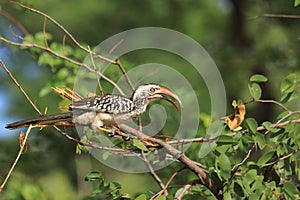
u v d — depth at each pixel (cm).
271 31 2180
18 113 1580
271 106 1959
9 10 1446
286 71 1867
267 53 1839
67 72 1266
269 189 796
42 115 869
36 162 1297
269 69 1933
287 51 1853
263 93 1945
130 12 2266
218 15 2398
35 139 1272
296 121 814
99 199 983
